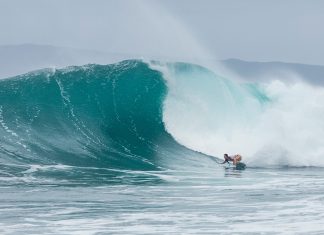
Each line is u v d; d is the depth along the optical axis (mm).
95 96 180625
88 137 166750
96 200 104125
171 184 123812
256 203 102125
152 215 91938
